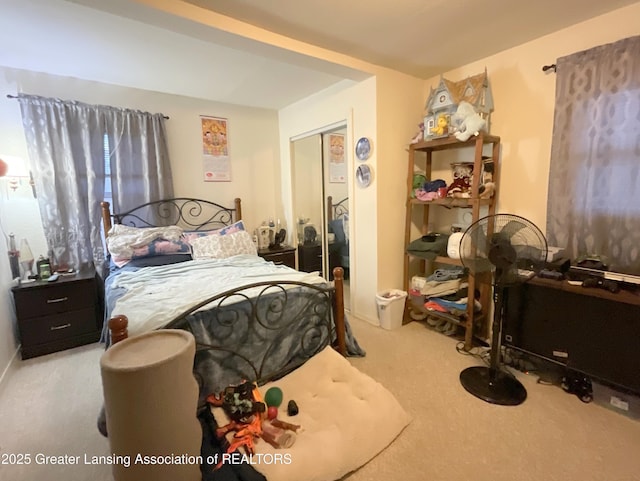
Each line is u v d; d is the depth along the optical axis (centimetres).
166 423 119
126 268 270
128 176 312
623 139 189
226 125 376
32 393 209
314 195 379
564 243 217
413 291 296
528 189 243
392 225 302
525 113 240
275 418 162
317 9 185
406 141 300
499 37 225
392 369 227
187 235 329
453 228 285
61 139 280
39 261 271
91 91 298
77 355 260
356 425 158
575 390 195
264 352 191
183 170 353
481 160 238
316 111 344
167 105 338
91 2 157
